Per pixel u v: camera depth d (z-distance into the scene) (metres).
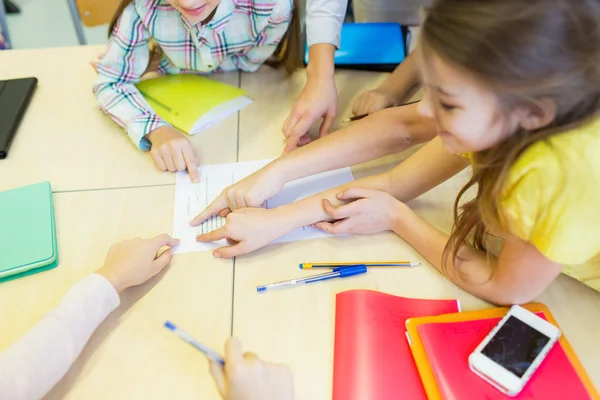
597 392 0.60
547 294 0.73
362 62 1.14
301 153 0.91
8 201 0.88
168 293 0.75
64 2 2.73
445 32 0.53
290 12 1.10
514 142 0.59
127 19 1.05
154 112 1.04
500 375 0.60
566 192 0.57
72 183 0.93
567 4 0.49
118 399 0.64
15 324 0.73
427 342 0.66
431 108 0.61
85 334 0.68
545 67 0.51
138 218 0.86
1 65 1.22
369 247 0.81
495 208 0.64
